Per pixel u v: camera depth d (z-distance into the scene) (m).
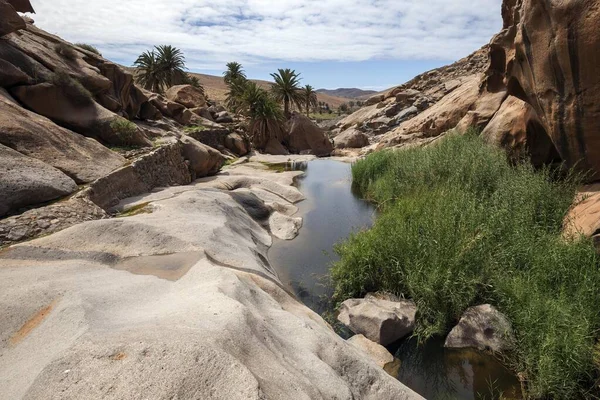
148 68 37.84
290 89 39.88
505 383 4.80
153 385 2.60
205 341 3.06
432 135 22.00
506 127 11.76
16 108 9.84
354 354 4.50
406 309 6.21
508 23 13.86
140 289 4.89
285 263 9.09
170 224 7.78
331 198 15.88
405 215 8.66
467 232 6.80
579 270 5.49
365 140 35.72
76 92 12.93
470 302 5.96
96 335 3.24
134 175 11.20
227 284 4.78
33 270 5.35
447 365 5.24
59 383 2.70
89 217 7.96
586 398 4.22
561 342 4.46
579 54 6.46
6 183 7.41
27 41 13.44
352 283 7.11
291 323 4.63
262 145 34.28
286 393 2.93
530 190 7.93
